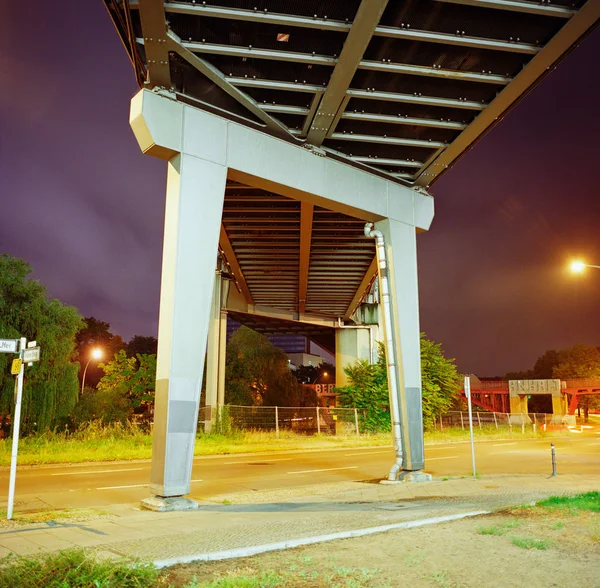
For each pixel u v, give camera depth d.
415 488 13.26
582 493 11.47
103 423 30.42
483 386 87.62
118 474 16.31
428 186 17.75
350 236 26.84
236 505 10.63
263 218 24.17
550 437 48.94
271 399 51.38
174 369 10.65
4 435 25.59
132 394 36.97
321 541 6.76
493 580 5.20
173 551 5.92
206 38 11.50
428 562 5.79
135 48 11.77
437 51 12.24
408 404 15.32
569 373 98.00
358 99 13.69
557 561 5.87
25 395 24.69
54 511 9.63
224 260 34.53
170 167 11.80
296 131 14.58
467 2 10.63
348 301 43.41
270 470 18.31
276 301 43.44
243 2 10.58
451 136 15.68
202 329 11.19
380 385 40.84
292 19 10.85
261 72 12.61
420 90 13.59
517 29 11.61
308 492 12.91
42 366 25.16
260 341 52.03
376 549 6.35
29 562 5.02
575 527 7.67
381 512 9.11
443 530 7.47
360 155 16.11
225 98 13.48
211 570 5.41
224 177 12.12
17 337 24.61
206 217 11.61
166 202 11.77
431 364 43.44
